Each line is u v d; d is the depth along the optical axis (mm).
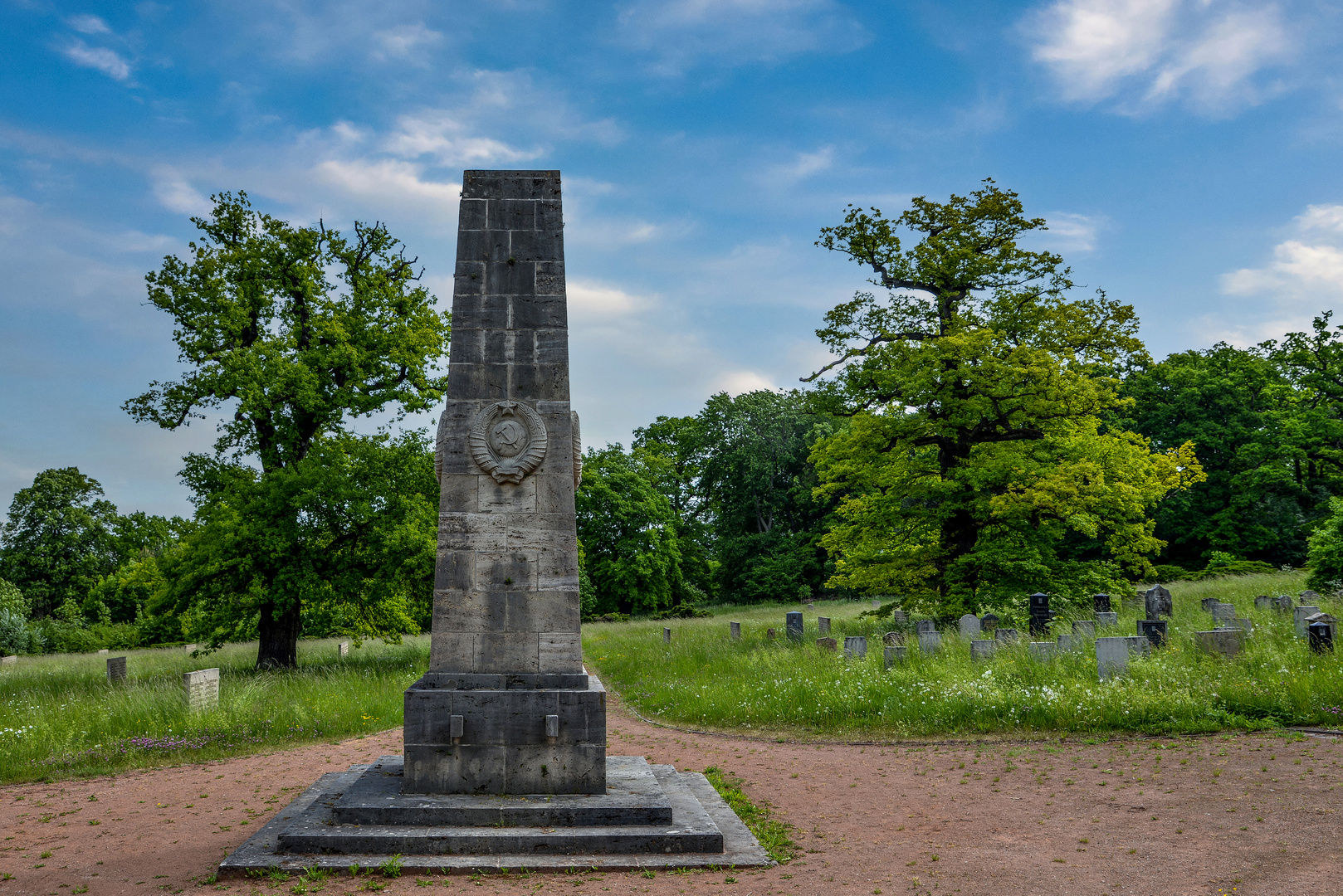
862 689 14547
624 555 60062
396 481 24562
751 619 40000
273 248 25266
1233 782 8906
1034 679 14039
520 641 8977
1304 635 15930
